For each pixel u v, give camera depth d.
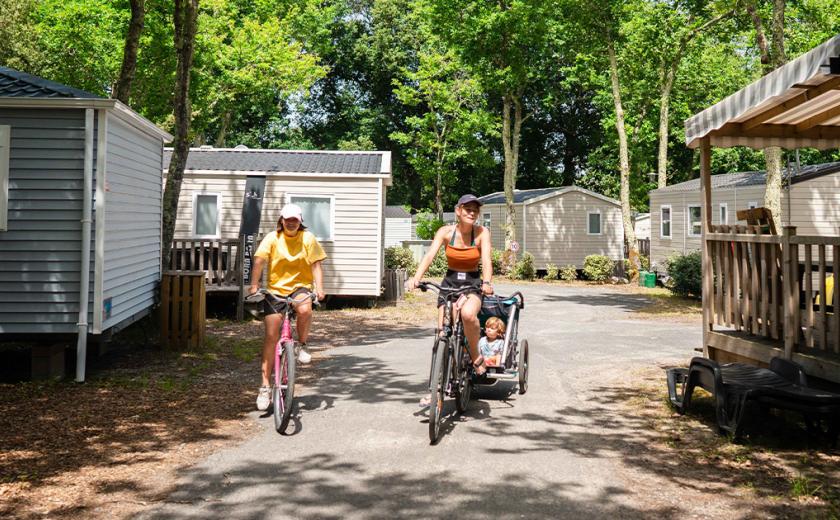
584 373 8.91
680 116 37.94
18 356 9.55
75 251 8.12
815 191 20.64
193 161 18.80
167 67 22.17
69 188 8.13
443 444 5.60
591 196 32.16
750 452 5.39
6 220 8.05
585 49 28.88
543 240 31.89
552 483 4.67
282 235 6.50
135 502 4.27
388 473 4.87
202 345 10.53
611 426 6.21
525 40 29.16
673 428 6.12
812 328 6.49
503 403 7.15
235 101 33.38
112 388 7.71
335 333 13.16
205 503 4.27
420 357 10.20
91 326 8.11
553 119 48.25
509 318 7.29
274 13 31.56
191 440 5.70
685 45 27.67
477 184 49.59
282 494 4.43
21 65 31.39
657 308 18.38
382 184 18.50
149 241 10.87
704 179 8.31
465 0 28.75
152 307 11.24
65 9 23.98
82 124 8.15
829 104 7.50
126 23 23.89
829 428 5.57
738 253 7.71
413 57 46.00
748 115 7.84
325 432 5.98
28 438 5.67
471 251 6.37
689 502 4.33
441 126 40.50
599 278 29.62
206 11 27.92
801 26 23.33
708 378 6.17
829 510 4.18
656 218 28.78
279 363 6.11
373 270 18.06
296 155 19.91
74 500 4.29
